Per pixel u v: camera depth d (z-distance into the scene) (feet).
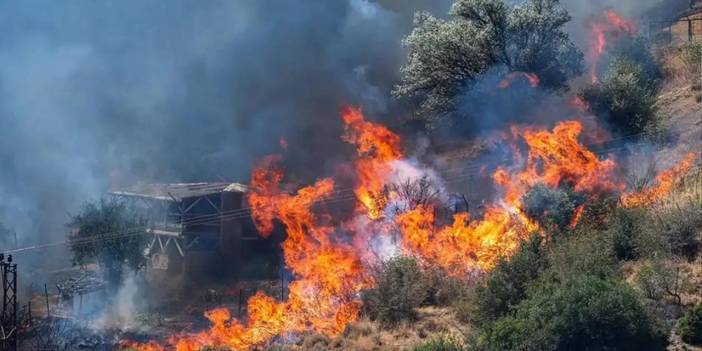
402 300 89.35
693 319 65.05
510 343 66.85
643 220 83.46
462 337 78.89
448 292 91.40
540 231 91.86
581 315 64.28
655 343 64.13
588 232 86.84
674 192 91.50
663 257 77.00
